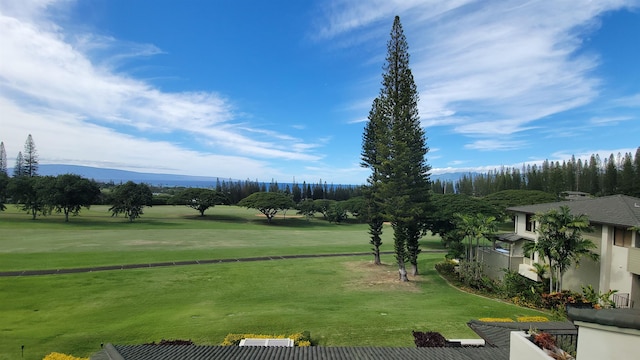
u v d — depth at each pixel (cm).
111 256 3294
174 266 3020
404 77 2969
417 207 2728
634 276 1789
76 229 5312
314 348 1004
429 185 3058
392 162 2697
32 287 2248
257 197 8038
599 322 529
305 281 2675
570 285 2189
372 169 3362
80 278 2503
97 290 2261
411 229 2933
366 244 4784
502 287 2308
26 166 9588
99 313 1844
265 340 1304
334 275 2886
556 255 1928
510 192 6862
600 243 1970
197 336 1514
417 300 2180
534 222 2484
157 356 894
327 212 8681
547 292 2100
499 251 2808
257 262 3316
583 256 2009
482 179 12469
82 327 1620
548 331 868
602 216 1972
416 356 934
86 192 6388
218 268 2995
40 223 5816
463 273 2683
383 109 3003
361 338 1509
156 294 2233
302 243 4775
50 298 2069
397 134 2778
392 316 1795
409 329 1608
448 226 3981
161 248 3884
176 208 10038
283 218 8800
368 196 3294
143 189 7281
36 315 1789
